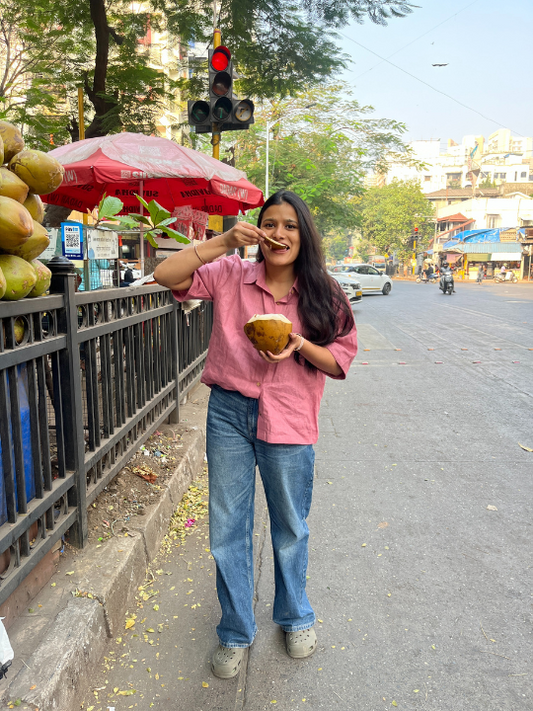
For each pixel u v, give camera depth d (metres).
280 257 1.88
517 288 31.97
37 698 1.62
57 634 1.90
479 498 3.63
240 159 23.19
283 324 1.75
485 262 47.91
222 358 2.00
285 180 21.91
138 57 10.09
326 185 21.47
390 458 4.38
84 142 5.12
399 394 6.49
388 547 3.02
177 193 6.06
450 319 14.54
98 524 2.67
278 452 1.99
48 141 10.07
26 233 1.80
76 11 9.40
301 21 9.42
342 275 20.95
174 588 2.58
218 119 7.01
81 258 3.25
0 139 1.85
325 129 22.38
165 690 1.98
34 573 2.11
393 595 2.58
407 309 17.83
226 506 2.07
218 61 6.91
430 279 41.91
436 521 3.32
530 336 11.01
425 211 57.97
